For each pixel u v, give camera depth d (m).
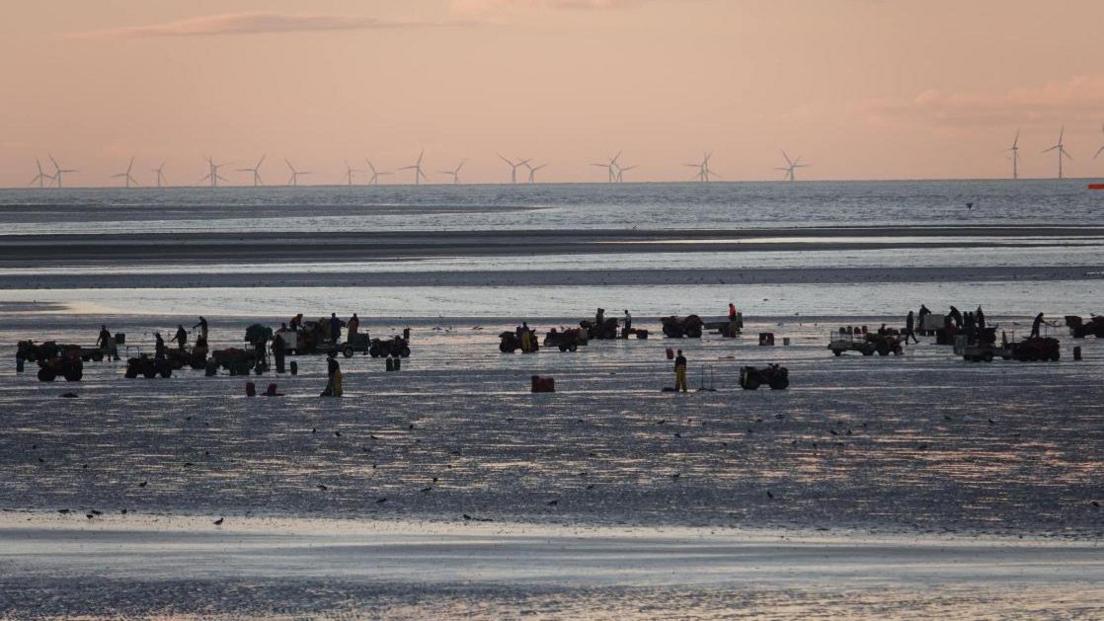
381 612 93.50
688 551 112.06
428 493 138.50
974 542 116.56
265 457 159.25
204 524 124.69
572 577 102.19
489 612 93.12
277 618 92.38
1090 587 98.38
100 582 101.38
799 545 114.94
